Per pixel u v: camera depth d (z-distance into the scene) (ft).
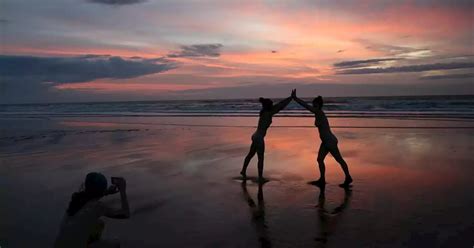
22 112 160.35
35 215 19.57
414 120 71.05
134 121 84.17
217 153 38.14
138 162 33.83
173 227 17.44
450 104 118.21
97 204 10.88
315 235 16.14
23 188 25.11
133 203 21.30
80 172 29.96
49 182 26.73
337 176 27.07
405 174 27.09
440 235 15.71
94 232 11.09
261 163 25.59
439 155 34.24
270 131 57.88
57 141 49.29
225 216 18.88
